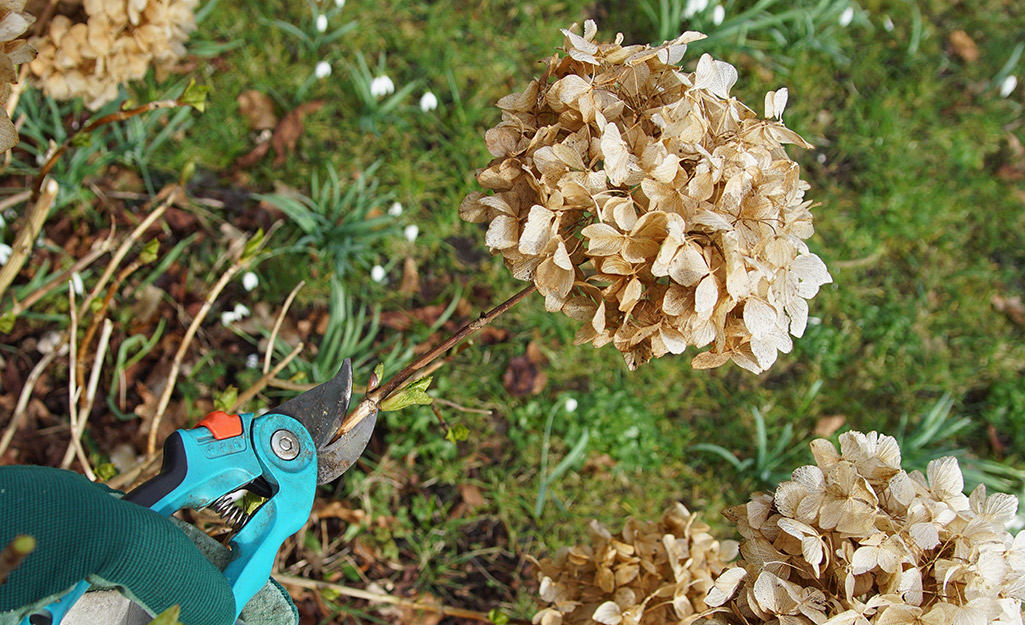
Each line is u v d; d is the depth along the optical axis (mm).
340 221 1054
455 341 590
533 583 944
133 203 1030
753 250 515
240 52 1146
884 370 1112
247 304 1013
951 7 1369
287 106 1127
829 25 1308
